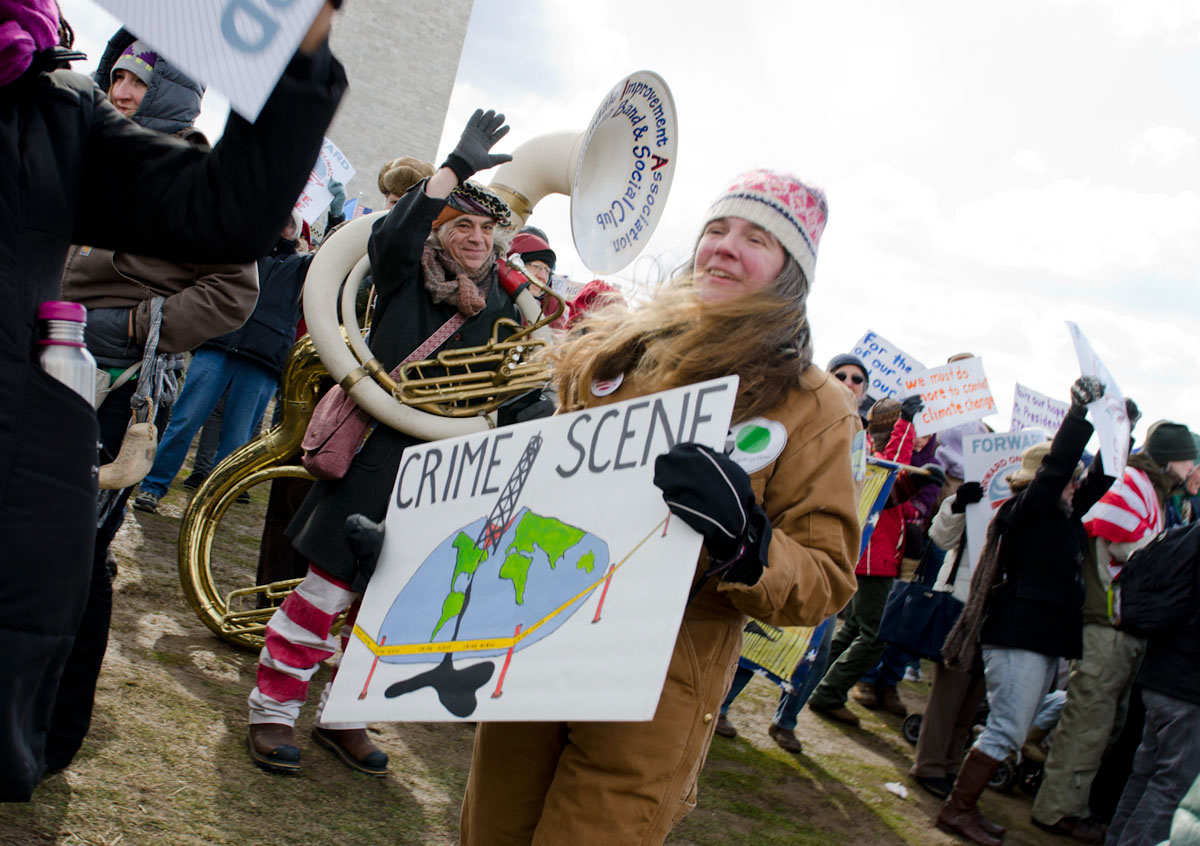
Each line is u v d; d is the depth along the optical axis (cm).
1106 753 541
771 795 447
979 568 479
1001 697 466
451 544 188
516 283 323
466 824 188
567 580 163
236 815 267
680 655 169
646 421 167
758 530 148
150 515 516
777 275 181
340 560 300
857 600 591
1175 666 416
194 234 141
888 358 765
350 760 325
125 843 235
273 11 115
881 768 541
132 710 306
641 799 163
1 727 135
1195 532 417
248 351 536
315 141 136
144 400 266
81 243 150
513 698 158
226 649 385
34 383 136
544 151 338
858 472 362
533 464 181
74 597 143
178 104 304
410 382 300
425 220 284
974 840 462
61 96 139
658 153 282
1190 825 213
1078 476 482
